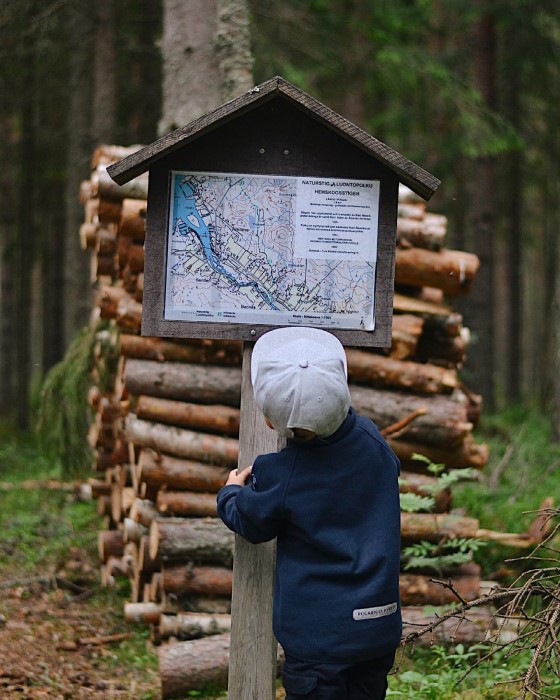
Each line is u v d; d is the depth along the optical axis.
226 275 3.62
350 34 13.45
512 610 4.10
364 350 5.87
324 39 12.78
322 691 3.10
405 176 3.54
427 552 5.70
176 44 7.14
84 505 9.28
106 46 12.49
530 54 15.81
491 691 4.53
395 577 3.18
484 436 12.26
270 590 3.64
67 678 5.20
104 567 7.05
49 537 8.27
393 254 3.63
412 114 15.05
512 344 20.12
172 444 5.64
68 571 7.26
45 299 18.81
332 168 3.62
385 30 13.40
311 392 3.12
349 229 3.62
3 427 16.14
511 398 20.11
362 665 3.23
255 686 3.66
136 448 5.81
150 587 5.98
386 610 3.14
